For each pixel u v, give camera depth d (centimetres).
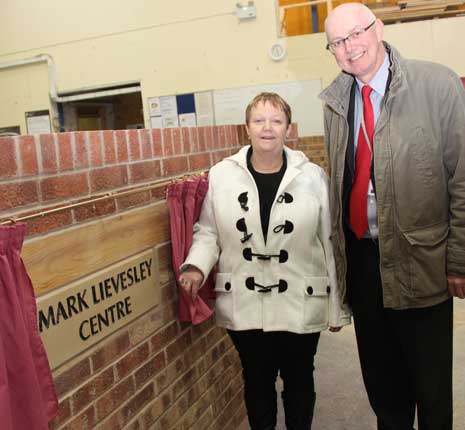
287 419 213
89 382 160
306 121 614
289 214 189
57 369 148
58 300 146
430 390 189
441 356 187
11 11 725
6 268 120
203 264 191
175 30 653
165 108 673
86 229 157
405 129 167
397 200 171
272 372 212
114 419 172
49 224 142
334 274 197
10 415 118
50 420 144
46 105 732
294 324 193
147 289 189
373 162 174
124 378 178
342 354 344
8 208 130
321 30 625
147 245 190
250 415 213
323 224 196
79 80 710
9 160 130
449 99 164
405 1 551
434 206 171
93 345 162
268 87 623
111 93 696
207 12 635
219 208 196
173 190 194
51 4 704
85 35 696
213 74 645
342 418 271
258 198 192
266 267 195
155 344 196
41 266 140
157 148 197
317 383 308
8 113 756
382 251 177
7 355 123
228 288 199
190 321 221
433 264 174
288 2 631
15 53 735
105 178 166
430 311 183
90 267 159
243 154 199
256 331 201
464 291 175
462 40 520
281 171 195
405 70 169
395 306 180
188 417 221
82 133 157
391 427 210
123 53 682
